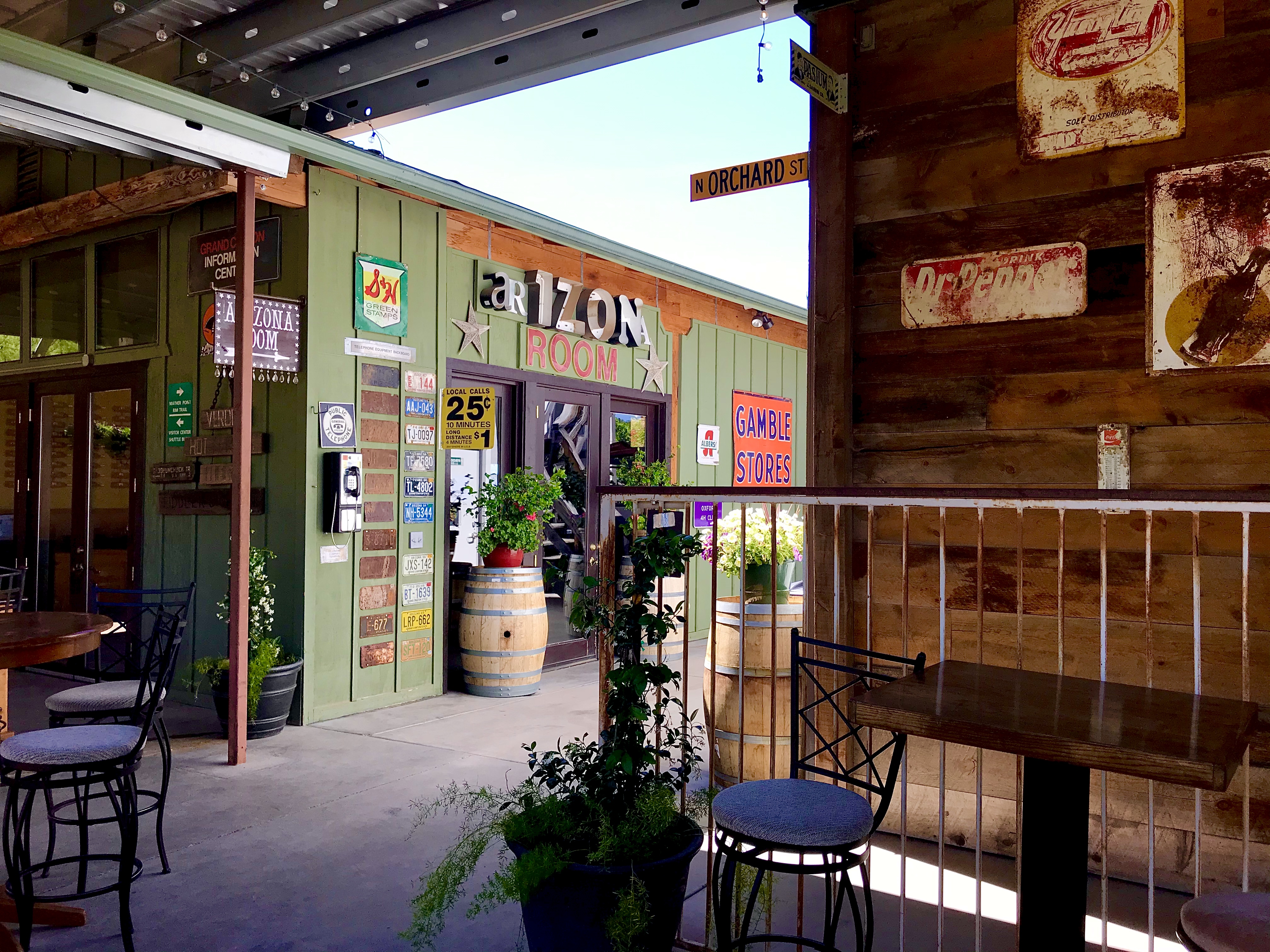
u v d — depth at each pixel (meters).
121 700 3.37
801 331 11.20
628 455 8.48
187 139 4.45
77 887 3.27
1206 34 3.29
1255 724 1.81
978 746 1.72
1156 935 2.97
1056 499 2.50
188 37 4.96
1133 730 1.67
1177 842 3.34
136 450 6.46
